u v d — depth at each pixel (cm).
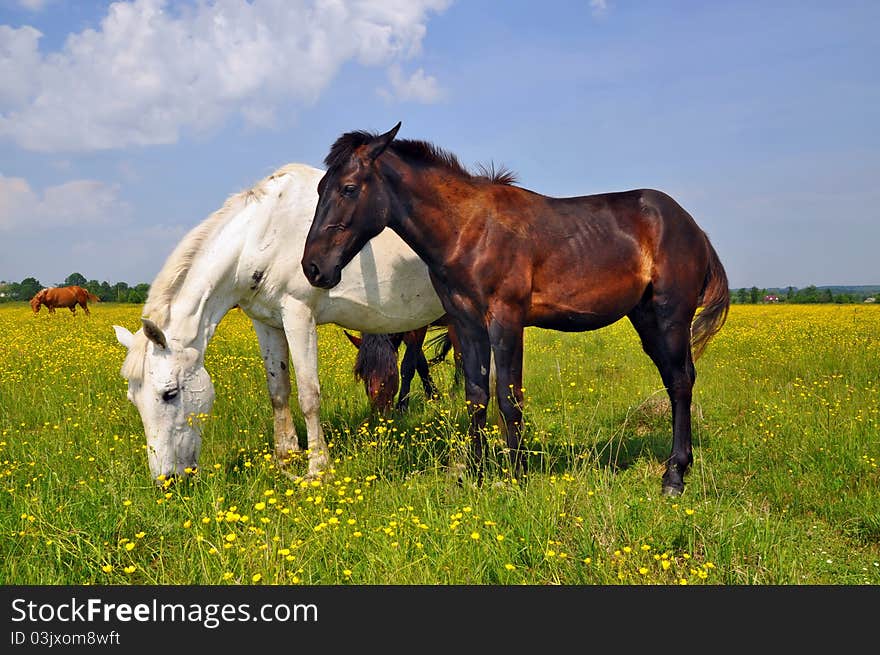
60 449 434
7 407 605
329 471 418
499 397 393
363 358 574
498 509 336
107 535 321
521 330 396
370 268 471
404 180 387
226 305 443
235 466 431
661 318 416
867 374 718
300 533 314
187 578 285
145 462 425
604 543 303
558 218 404
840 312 2736
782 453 452
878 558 316
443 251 397
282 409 488
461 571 279
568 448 482
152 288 416
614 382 749
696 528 323
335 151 382
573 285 397
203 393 414
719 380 738
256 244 436
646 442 515
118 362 841
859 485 387
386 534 300
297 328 455
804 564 304
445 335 714
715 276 445
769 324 1645
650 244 411
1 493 364
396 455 443
